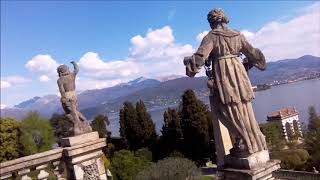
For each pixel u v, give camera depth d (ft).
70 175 32.78
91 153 33.91
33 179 30.94
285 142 187.83
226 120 22.80
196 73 22.18
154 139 241.76
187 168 134.31
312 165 153.17
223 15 22.94
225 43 22.61
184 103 222.69
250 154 22.56
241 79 22.71
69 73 34.27
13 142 201.05
